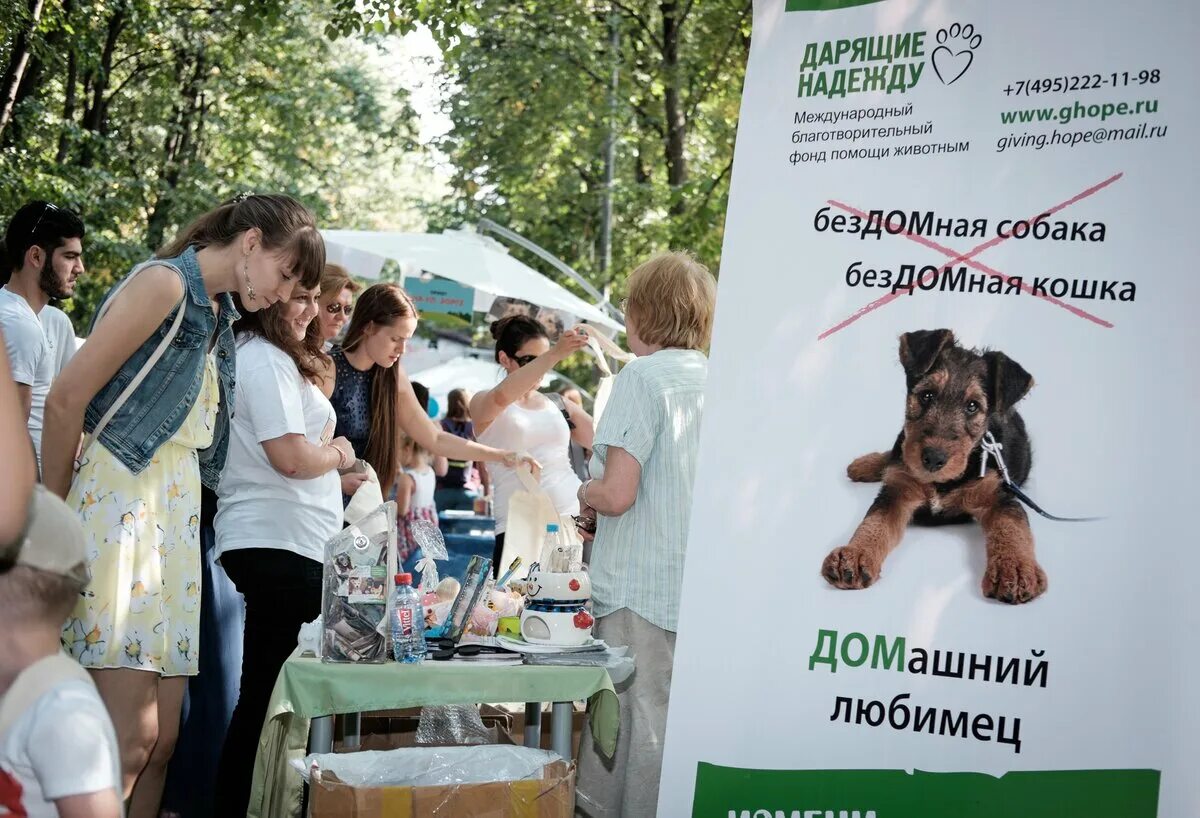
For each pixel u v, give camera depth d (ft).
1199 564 7.94
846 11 9.06
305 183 76.54
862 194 8.89
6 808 5.96
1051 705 8.16
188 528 10.74
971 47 8.71
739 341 9.04
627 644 10.78
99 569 9.98
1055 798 8.12
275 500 12.17
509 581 12.35
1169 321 8.15
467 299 30.14
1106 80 8.38
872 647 8.57
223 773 11.96
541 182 63.52
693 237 48.52
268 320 12.13
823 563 8.73
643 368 11.05
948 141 8.71
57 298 15.65
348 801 8.50
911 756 8.43
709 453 9.02
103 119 59.47
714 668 8.83
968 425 8.48
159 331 10.34
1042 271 8.41
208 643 12.80
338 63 74.33
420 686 9.59
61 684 6.10
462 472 36.11
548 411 18.26
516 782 8.70
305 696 9.50
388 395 14.90
